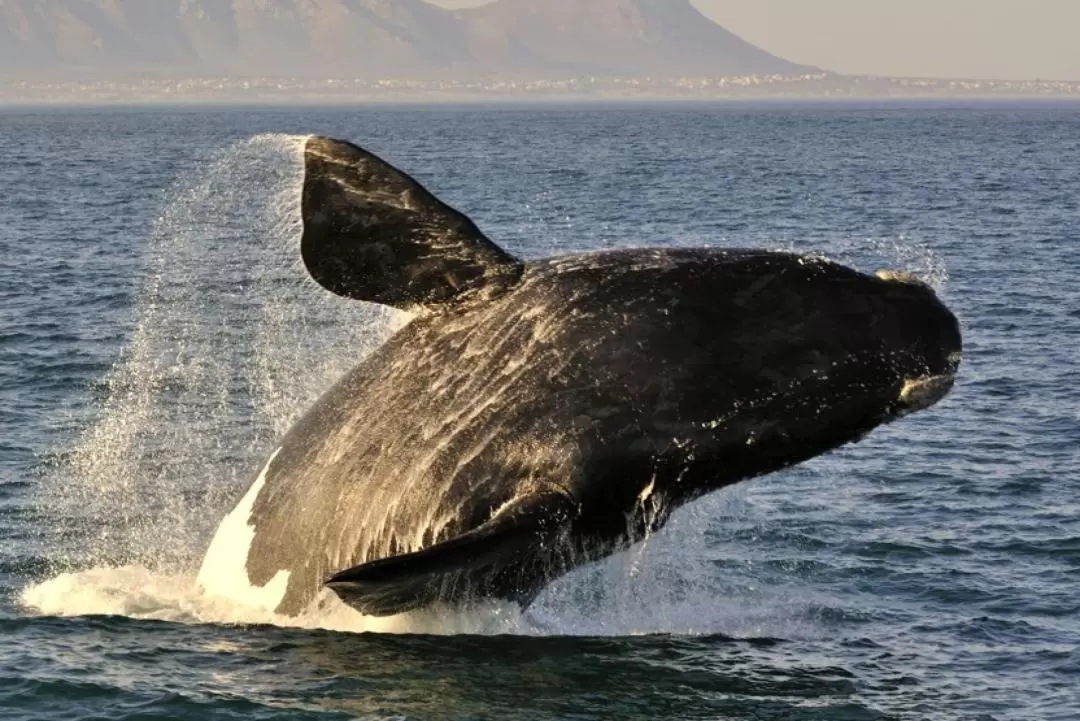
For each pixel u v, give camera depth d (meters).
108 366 95.50
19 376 92.94
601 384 39.03
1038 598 54.41
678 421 38.75
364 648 42.94
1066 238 189.25
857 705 42.28
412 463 40.22
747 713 41.00
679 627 48.53
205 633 44.38
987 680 45.47
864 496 68.50
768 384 38.69
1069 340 111.88
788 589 54.78
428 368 40.88
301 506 42.53
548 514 37.69
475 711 39.66
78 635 44.78
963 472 73.12
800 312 38.91
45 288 133.38
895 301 38.97
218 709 39.47
